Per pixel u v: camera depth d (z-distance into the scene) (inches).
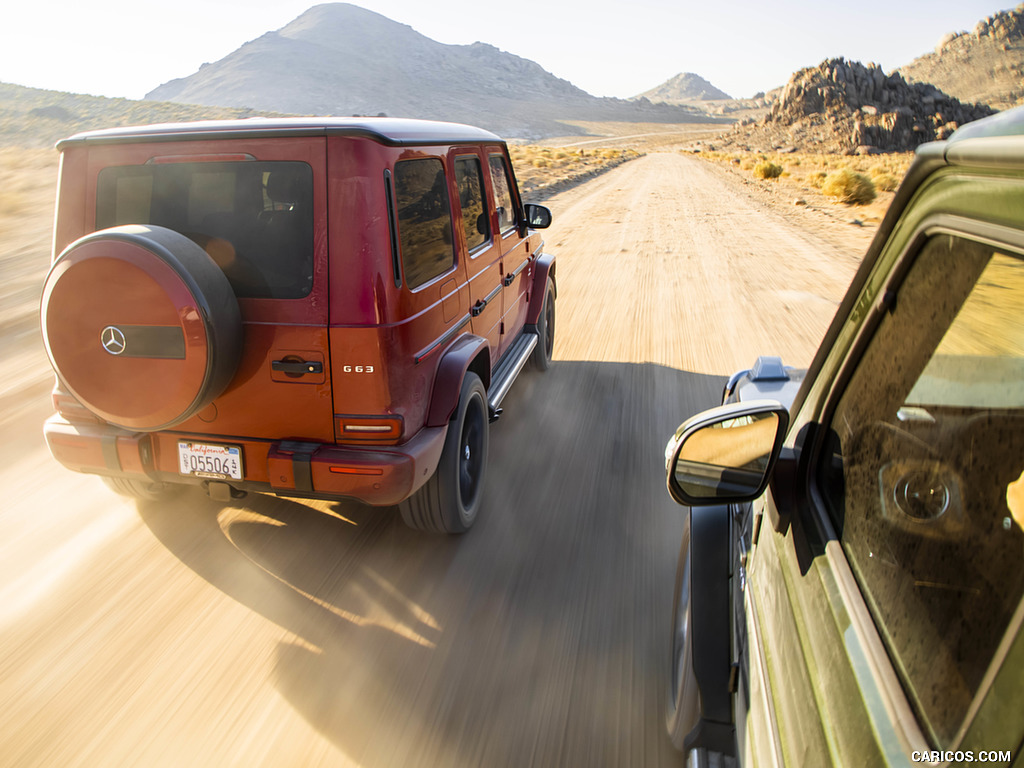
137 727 105.0
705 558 90.0
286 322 123.0
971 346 40.8
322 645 123.9
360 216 119.7
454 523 152.4
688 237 626.5
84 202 131.0
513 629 128.7
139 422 122.3
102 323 115.2
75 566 145.5
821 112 4758.9
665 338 319.9
